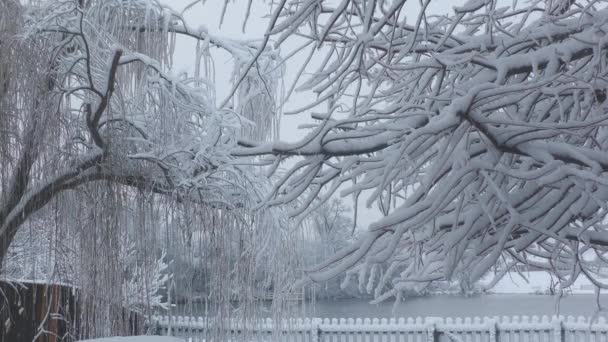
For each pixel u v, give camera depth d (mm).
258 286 9961
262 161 6223
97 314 8898
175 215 9492
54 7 8773
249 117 10352
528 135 4816
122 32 9852
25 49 8391
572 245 6133
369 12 4715
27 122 8430
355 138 5367
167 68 9922
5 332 11320
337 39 5824
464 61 4840
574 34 5094
